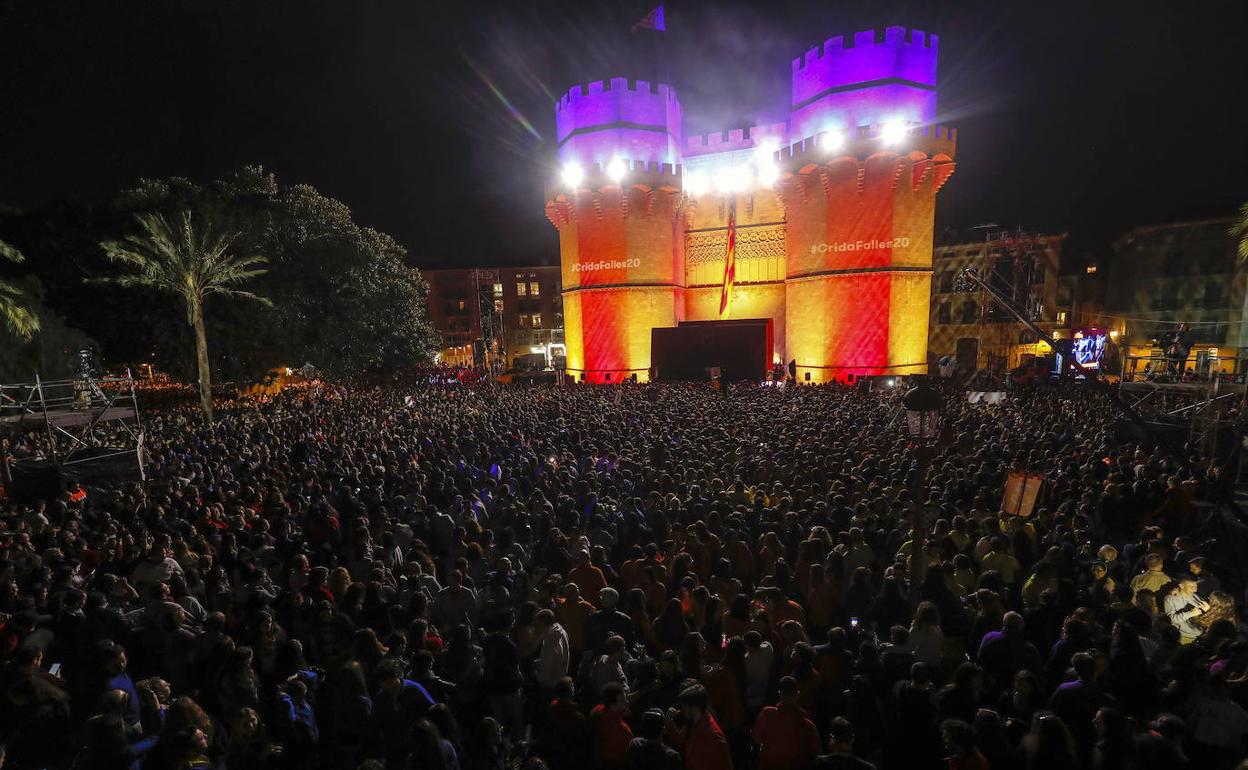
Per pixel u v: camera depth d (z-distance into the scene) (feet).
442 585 30.37
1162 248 140.15
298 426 65.98
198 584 24.98
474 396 96.07
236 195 102.12
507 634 20.15
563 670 20.26
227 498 36.37
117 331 95.81
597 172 134.51
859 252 118.01
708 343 124.06
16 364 79.10
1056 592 22.38
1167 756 13.26
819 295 123.54
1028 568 27.71
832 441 47.44
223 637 18.45
